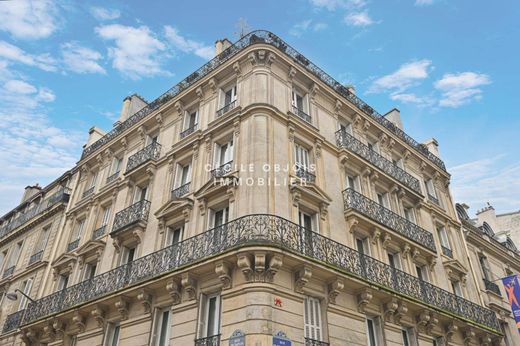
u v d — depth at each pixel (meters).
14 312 23.20
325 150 18.61
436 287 18.50
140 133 23.09
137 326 14.88
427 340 16.83
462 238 24.98
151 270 15.23
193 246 14.28
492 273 26.59
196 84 20.50
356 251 15.43
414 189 22.33
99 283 17.34
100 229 21.11
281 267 12.64
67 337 17.94
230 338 11.51
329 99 20.88
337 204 17.23
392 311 15.38
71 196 25.55
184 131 20.14
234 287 12.41
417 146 26.16
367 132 22.50
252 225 13.03
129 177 21.11
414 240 19.11
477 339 19.89
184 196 17.33
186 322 13.28
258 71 17.92
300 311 12.59
